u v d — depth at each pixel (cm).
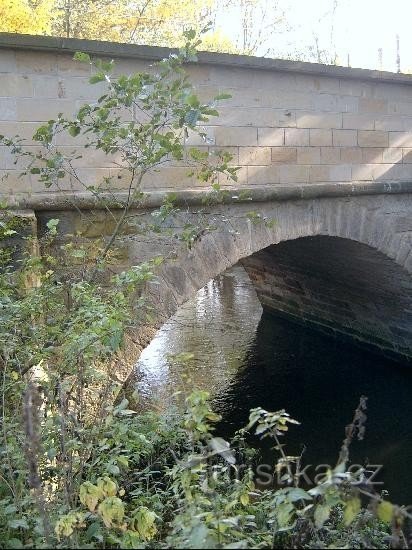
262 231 732
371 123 816
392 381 1074
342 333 1292
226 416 914
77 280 553
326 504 246
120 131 455
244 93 714
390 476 729
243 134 718
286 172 754
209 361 1165
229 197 663
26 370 406
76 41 602
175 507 395
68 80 614
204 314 1543
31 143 605
